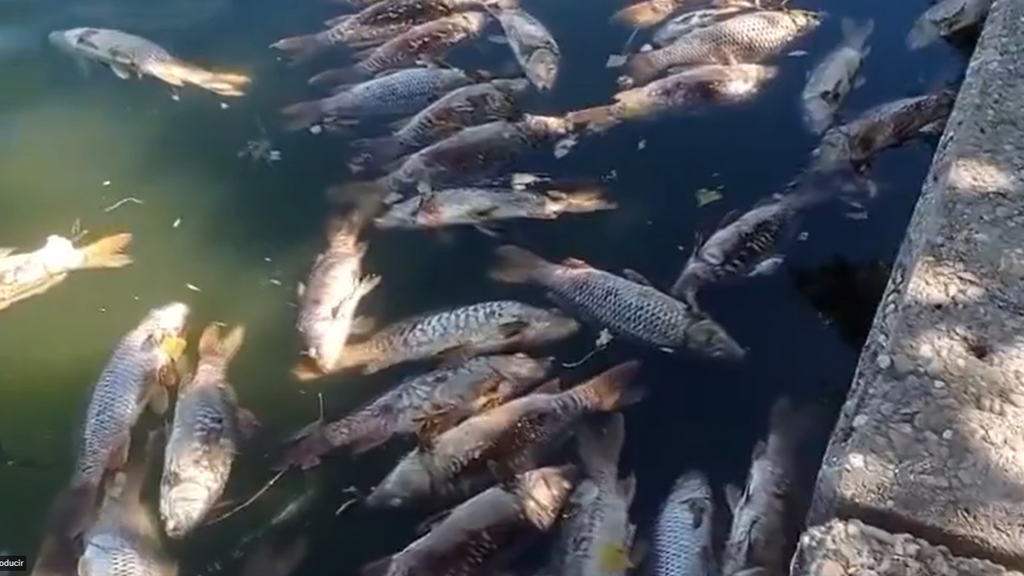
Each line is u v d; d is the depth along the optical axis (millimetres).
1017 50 1743
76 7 2604
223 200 2061
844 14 2453
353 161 2104
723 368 1689
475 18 2391
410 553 1422
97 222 2021
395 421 1613
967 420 1227
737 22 2305
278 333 1797
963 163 1547
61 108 2301
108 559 1445
